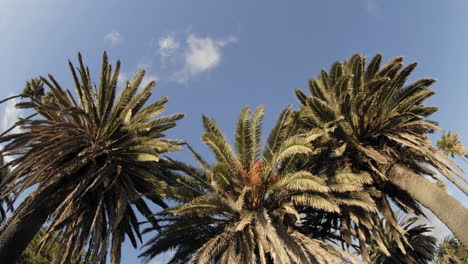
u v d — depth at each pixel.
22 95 12.95
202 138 13.21
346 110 14.48
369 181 13.30
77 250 13.44
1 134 11.57
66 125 12.65
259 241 11.91
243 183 13.38
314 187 11.64
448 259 17.72
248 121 14.79
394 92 15.12
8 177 11.28
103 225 14.12
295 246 11.75
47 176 12.16
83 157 12.53
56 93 14.07
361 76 15.55
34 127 13.00
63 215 11.59
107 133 14.05
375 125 15.25
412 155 15.18
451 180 13.05
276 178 13.61
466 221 11.38
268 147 14.14
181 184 14.20
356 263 12.55
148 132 14.96
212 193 13.16
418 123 14.58
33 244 18.95
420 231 18.97
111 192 13.89
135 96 15.51
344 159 15.35
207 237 13.99
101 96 14.24
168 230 13.27
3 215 16.84
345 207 14.67
